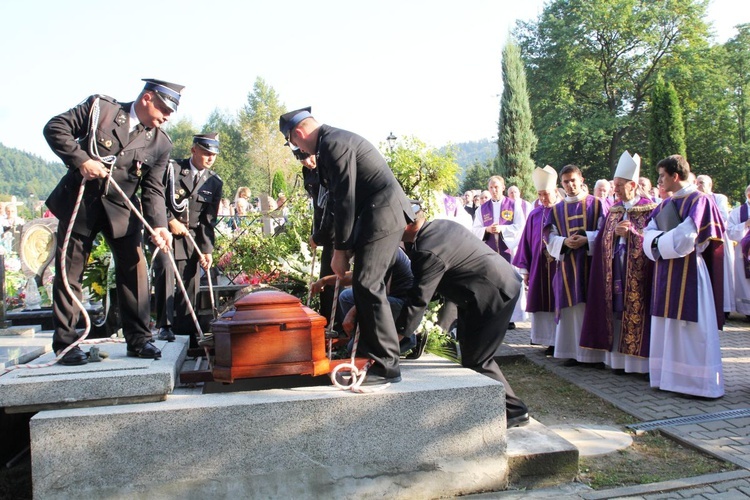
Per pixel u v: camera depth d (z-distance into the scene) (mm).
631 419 5477
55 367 3906
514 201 10281
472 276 4453
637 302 6711
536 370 7387
